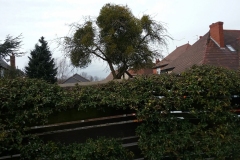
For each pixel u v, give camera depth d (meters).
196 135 4.78
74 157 4.31
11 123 4.04
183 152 4.70
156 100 4.55
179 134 4.69
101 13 19.39
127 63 20.06
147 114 4.52
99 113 4.72
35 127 4.32
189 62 20.98
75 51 19.47
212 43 20.00
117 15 19.00
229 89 4.93
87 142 4.52
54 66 28.81
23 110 4.15
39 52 27.53
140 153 4.96
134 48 19.39
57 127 4.54
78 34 19.31
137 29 19.11
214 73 4.97
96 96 4.47
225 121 4.93
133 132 4.99
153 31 19.86
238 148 4.95
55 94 4.35
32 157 4.18
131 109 4.71
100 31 19.62
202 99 4.74
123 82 4.95
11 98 4.07
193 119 4.96
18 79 4.48
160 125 4.66
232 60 18.64
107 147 4.38
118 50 19.36
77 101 4.36
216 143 4.76
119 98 4.50
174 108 4.75
